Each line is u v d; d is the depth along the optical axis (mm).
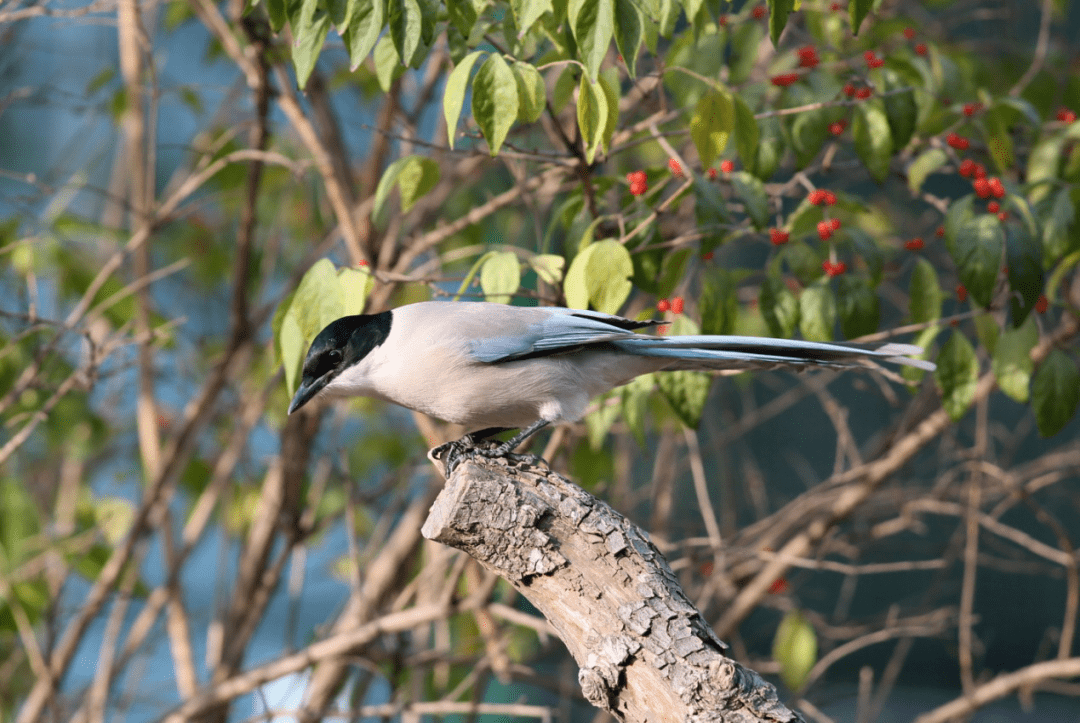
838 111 7914
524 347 6539
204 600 15203
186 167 12883
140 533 10430
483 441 7238
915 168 8148
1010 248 6875
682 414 7324
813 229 7852
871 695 14523
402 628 9133
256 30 9281
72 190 11469
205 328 13430
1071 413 7477
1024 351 7473
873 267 7414
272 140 11930
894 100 7746
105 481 14148
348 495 9938
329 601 16641
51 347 9031
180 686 10734
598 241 7039
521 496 4926
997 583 14609
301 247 13070
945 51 10500
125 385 12352
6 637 12336
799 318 7434
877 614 13961
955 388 7469
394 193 10680
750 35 8773
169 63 15320
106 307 10148
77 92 12859
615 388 7656
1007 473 11188
